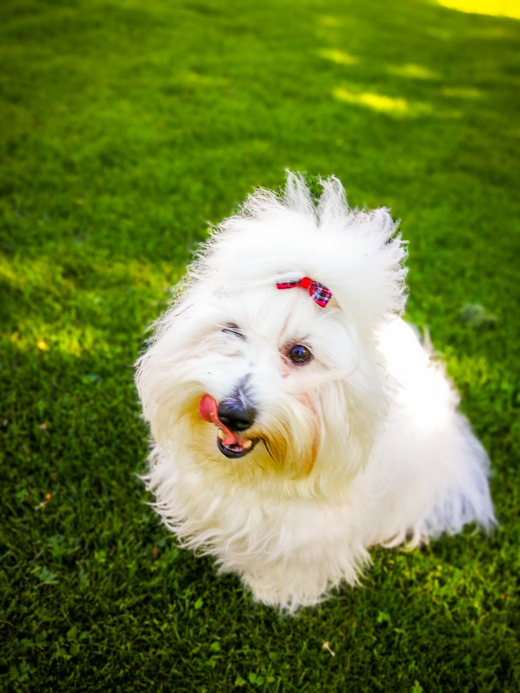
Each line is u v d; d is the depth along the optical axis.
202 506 0.54
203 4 2.49
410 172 1.44
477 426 0.79
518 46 2.95
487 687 0.54
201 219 1.07
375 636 0.56
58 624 0.51
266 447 0.42
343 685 0.52
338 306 0.40
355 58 2.27
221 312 0.40
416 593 0.61
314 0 3.12
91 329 0.81
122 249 0.97
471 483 0.67
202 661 0.52
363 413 0.41
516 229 1.27
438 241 1.18
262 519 0.51
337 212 0.42
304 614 0.58
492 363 0.90
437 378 0.63
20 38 1.78
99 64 1.69
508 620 0.60
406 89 2.05
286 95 1.76
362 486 0.50
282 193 0.45
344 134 1.58
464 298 1.03
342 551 0.55
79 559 0.57
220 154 1.32
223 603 0.56
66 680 0.48
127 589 0.55
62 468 0.63
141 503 0.62
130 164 1.24
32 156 1.19
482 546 0.66
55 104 1.42
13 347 0.76
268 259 0.38
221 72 1.81
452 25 3.32
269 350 0.40
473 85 2.24
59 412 0.68
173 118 1.45
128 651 0.51
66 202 1.07
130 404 0.72
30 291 0.86
